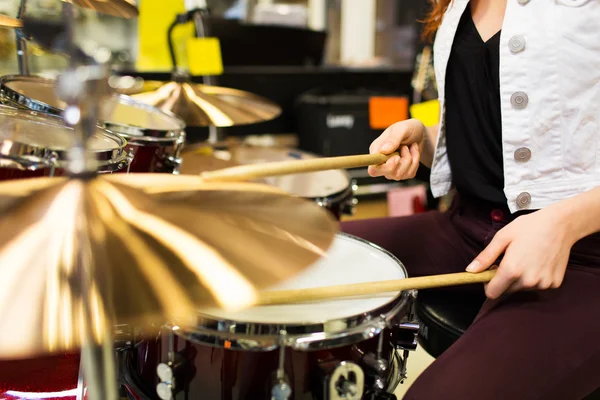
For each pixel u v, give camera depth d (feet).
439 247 3.49
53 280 2.09
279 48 7.93
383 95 7.88
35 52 4.49
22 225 2.18
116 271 2.11
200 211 2.38
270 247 2.30
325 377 2.49
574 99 2.97
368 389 2.62
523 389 2.58
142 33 6.15
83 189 2.25
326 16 12.32
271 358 2.48
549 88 2.99
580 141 2.99
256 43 7.72
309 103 7.51
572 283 2.89
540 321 2.75
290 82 7.77
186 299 2.09
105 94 2.18
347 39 12.59
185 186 2.52
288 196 2.63
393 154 3.24
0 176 2.55
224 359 2.51
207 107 4.70
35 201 2.23
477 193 3.33
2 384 3.00
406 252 3.47
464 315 3.16
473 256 3.40
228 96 5.02
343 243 3.30
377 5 12.37
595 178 3.00
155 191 2.43
